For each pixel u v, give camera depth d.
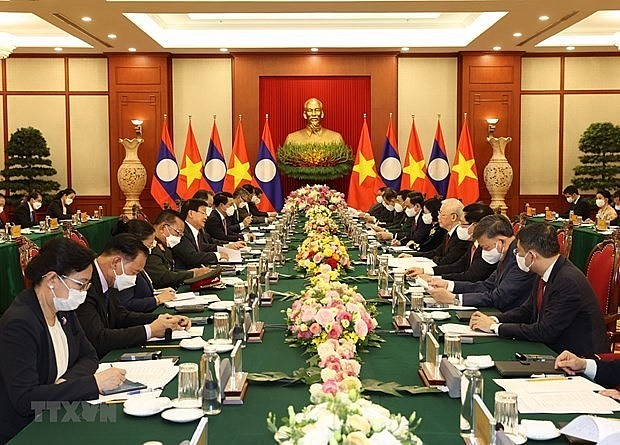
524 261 3.47
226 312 3.85
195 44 11.95
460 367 2.62
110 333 3.17
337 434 1.38
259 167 11.50
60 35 11.91
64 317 2.82
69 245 2.64
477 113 12.57
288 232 8.35
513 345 3.18
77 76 12.68
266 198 11.51
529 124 12.87
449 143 12.79
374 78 12.55
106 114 12.74
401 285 3.62
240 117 12.56
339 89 12.67
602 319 3.36
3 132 12.70
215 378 2.23
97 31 10.47
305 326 2.94
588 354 3.25
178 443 1.99
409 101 12.77
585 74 12.78
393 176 11.47
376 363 2.82
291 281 4.88
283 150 12.51
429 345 2.65
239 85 12.56
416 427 2.00
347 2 8.52
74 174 12.79
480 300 4.09
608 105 12.80
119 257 3.47
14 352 2.49
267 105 12.69
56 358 2.69
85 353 2.90
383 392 2.40
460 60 12.63
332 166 12.45
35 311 2.60
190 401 2.31
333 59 12.53
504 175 12.17
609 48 12.30
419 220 8.24
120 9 8.84
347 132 12.73
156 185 11.38
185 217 6.51
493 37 11.16
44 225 9.41
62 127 12.74
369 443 1.35
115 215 12.73
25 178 12.34
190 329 3.38
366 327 2.90
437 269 5.50
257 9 8.84
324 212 8.98
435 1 8.47
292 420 1.49
